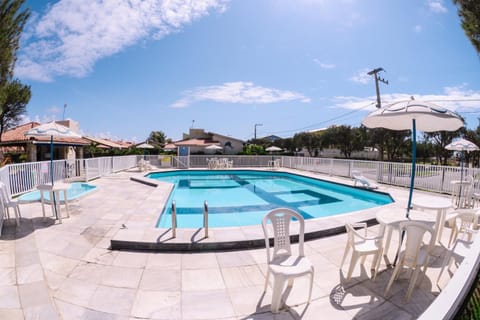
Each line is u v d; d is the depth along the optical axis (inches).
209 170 693.3
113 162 554.3
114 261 136.6
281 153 1230.9
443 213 159.3
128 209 241.6
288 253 113.4
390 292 109.3
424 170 360.2
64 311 94.7
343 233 190.5
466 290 62.4
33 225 188.9
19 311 89.8
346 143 1061.8
